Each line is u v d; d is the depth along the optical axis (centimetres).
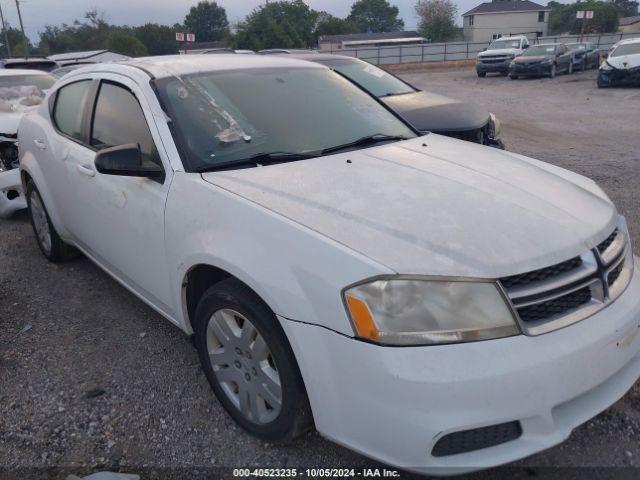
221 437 280
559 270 230
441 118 645
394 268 214
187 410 301
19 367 343
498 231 235
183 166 297
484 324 212
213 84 346
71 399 312
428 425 205
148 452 272
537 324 221
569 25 7988
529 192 276
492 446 216
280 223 243
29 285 455
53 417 298
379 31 9812
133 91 341
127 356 352
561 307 229
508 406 209
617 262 256
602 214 269
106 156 297
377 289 213
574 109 1476
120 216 336
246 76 365
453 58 4266
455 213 246
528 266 221
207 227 270
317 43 7125
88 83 402
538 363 211
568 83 2194
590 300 237
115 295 433
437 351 208
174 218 288
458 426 204
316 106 362
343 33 8050
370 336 211
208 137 312
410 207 250
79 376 333
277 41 4534
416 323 211
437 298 212
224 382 283
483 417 206
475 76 2919
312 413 237
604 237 253
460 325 211
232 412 281
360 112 376
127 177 328
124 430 287
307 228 236
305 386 233
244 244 250
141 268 331
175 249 289
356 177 283
